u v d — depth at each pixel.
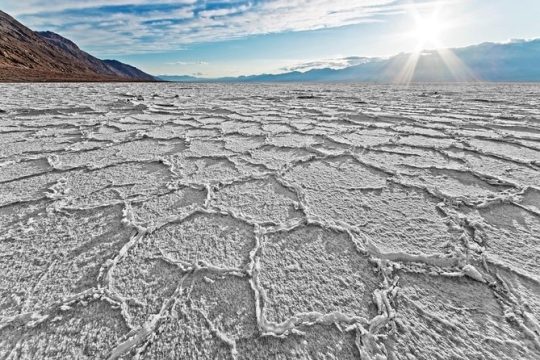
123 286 1.01
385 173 2.02
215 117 4.48
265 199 1.66
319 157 2.38
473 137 2.98
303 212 1.50
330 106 5.73
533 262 1.09
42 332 0.85
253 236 1.30
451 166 2.12
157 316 0.89
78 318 0.89
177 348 0.80
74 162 2.28
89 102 6.25
